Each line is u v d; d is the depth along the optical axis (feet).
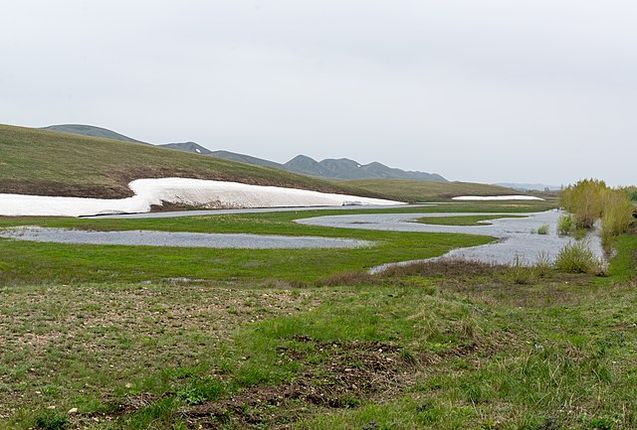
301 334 52.13
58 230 187.42
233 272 112.06
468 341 53.47
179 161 467.52
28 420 31.73
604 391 38.47
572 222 250.16
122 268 111.75
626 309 68.64
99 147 454.40
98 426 32.22
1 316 54.13
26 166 336.29
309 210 361.92
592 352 49.34
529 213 372.99
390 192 617.62
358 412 35.83
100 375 39.81
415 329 55.16
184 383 39.29
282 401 38.32
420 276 109.81
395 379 44.16
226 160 553.64
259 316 60.39
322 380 42.22
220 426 33.73
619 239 186.50
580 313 69.05
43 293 68.23
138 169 400.47
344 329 53.67
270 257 133.49
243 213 311.68
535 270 114.42
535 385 40.34
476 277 109.29
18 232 176.04
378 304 65.00
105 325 53.01
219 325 55.57
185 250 142.10
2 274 99.96
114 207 300.61
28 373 39.60
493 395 38.91
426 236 193.77
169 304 64.34
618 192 260.42
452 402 37.32
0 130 424.87
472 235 201.05
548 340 55.52
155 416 33.88
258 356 45.75
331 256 138.21
